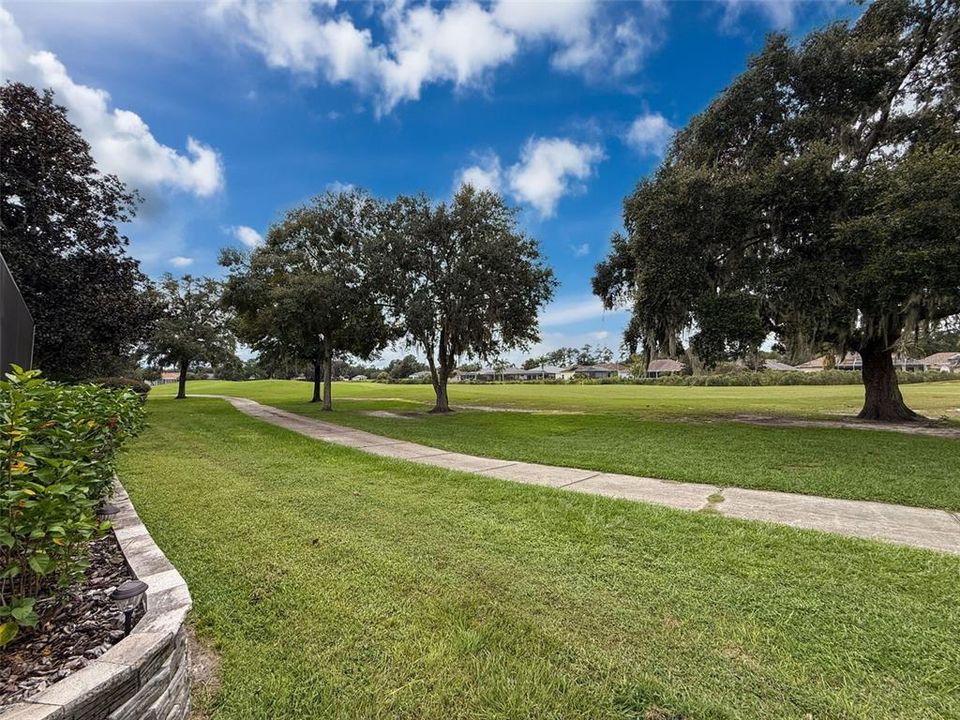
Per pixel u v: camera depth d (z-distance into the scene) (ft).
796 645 8.31
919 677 7.41
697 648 8.30
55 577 8.42
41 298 38.55
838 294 36.22
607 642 8.51
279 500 17.75
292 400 91.20
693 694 7.10
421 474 22.20
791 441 31.99
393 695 7.18
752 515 15.93
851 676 7.45
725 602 9.89
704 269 42.27
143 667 6.06
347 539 13.67
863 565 11.53
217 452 28.73
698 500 17.98
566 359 375.25
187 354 91.25
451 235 55.31
